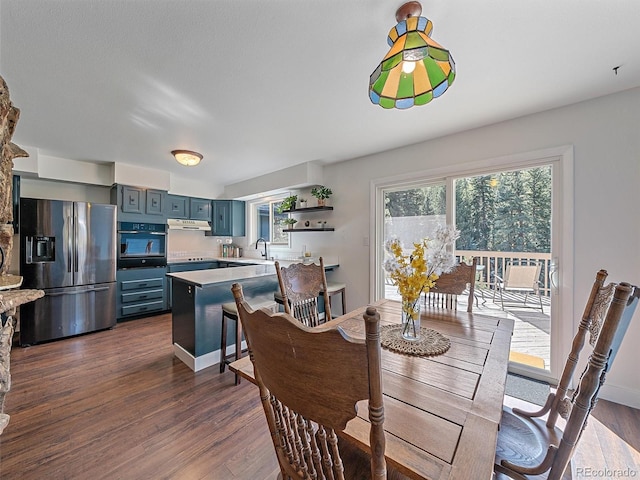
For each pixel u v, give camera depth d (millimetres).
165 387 2139
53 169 3449
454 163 2705
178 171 4211
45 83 1810
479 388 890
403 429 700
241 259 4922
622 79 1783
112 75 1732
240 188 4930
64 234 3154
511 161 2373
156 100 2045
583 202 2062
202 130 2600
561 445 787
